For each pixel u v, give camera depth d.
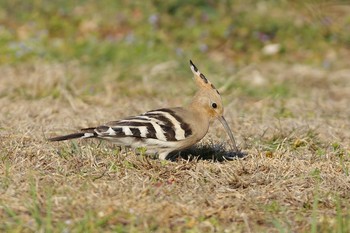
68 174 9.95
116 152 10.76
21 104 14.84
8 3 22.11
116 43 19.70
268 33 21.17
